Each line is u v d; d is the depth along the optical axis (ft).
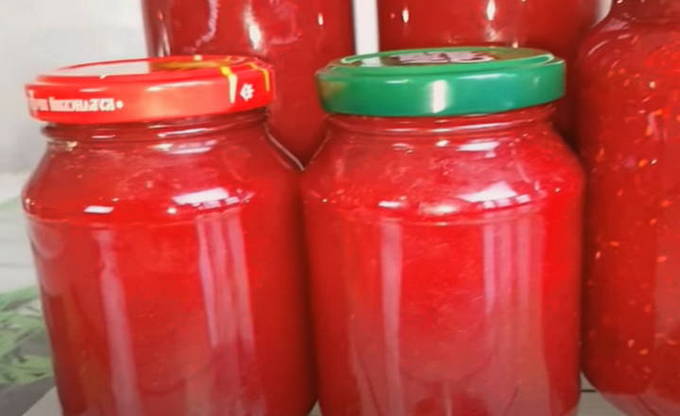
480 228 1.43
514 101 1.40
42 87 1.45
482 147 1.45
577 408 1.71
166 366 1.54
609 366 1.70
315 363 1.76
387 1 1.85
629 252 1.60
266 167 1.60
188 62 1.62
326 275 1.58
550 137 1.55
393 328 1.50
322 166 1.57
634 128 1.51
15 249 2.64
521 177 1.45
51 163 1.56
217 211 1.50
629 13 1.56
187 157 1.51
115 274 1.49
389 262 1.47
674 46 1.45
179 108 1.41
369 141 1.50
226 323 1.56
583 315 1.75
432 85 1.37
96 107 1.40
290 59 1.80
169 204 1.46
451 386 1.51
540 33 1.75
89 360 1.57
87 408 1.61
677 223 1.51
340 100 1.47
